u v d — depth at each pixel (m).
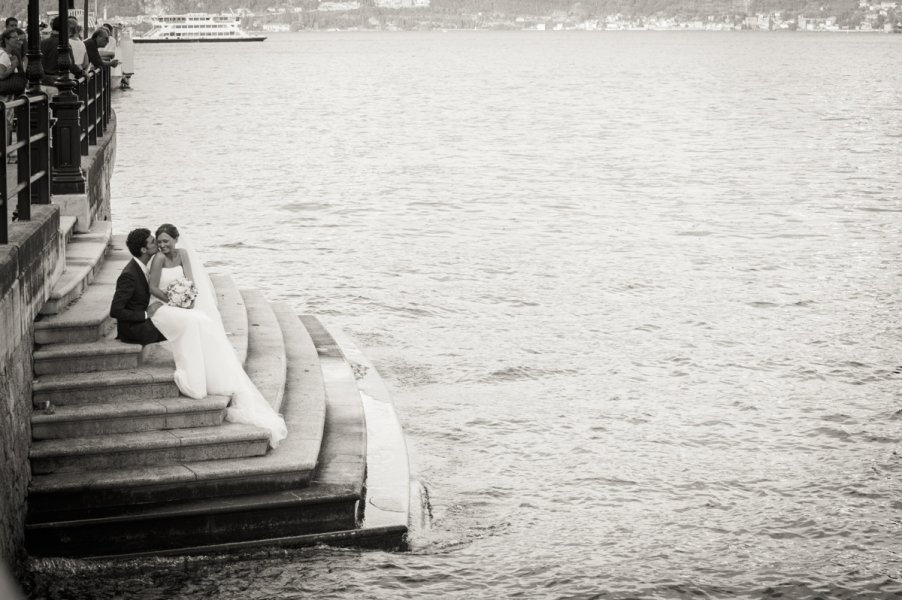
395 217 32.00
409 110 78.25
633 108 82.25
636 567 11.02
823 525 11.98
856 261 26.14
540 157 48.38
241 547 10.72
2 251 10.15
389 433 14.02
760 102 89.94
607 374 17.38
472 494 12.73
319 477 11.33
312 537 10.95
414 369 17.56
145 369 11.53
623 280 24.02
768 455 14.02
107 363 11.47
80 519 10.41
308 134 58.75
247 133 58.84
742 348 18.83
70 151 15.52
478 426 14.95
